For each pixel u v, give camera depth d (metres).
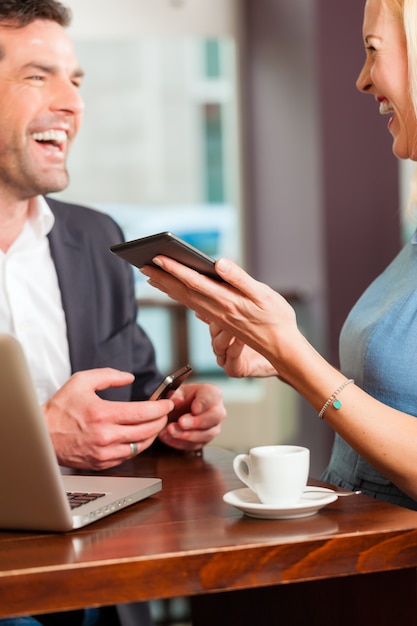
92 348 2.34
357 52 4.83
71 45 2.35
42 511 1.39
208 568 1.27
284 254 5.33
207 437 2.05
